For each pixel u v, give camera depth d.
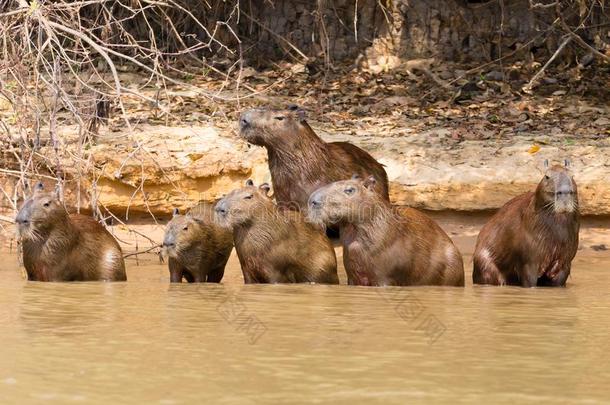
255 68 25.17
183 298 11.64
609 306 11.27
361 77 24.17
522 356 8.16
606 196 17.39
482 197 17.67
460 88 22.77
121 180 18.06
